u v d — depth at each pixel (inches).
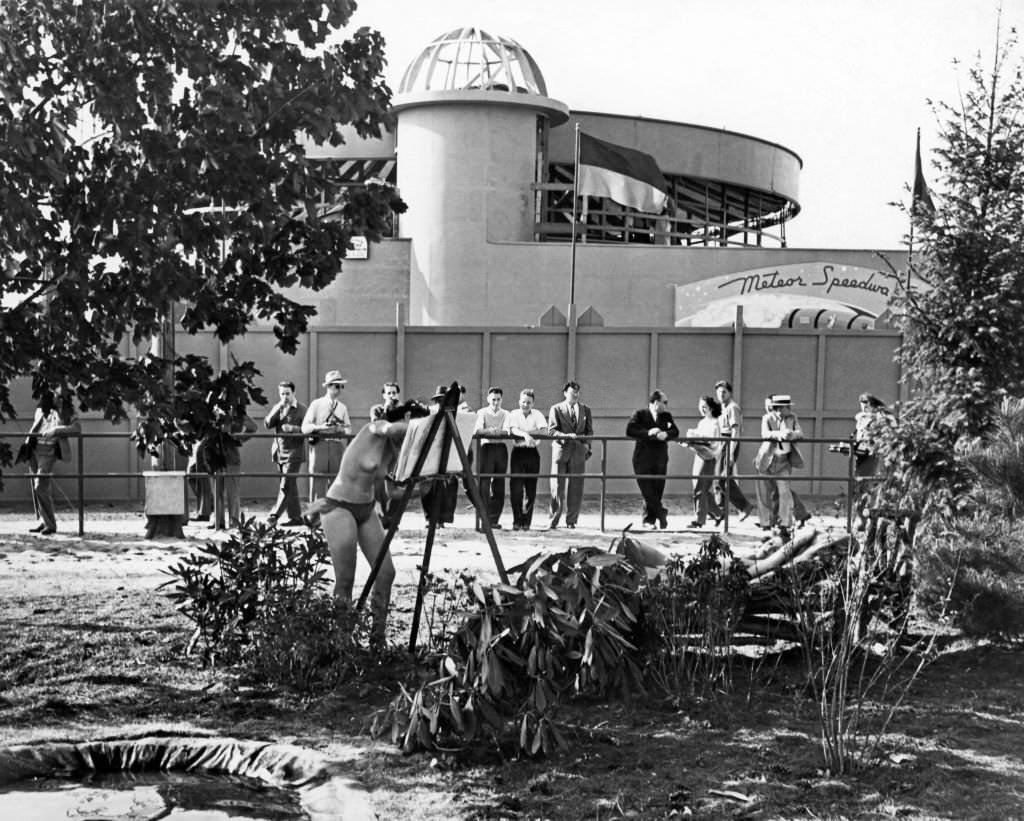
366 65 333.4
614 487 920.3
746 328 918.4
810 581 357.1
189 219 323.0
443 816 231.1
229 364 895.1
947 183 497.0
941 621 360.5
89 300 320.8
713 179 1579.7
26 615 408.5
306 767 262.8
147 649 361.7
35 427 655.8
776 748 274.4
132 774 269.4
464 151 1226.6
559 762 263.7
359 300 1219.9
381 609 353.1
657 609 326.6
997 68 495.8
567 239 1417.3
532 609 268.1
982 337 480.4
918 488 422.9
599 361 917.2
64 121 304.8
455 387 327.9
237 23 323.0
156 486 625.3
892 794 242.2
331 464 713.6
